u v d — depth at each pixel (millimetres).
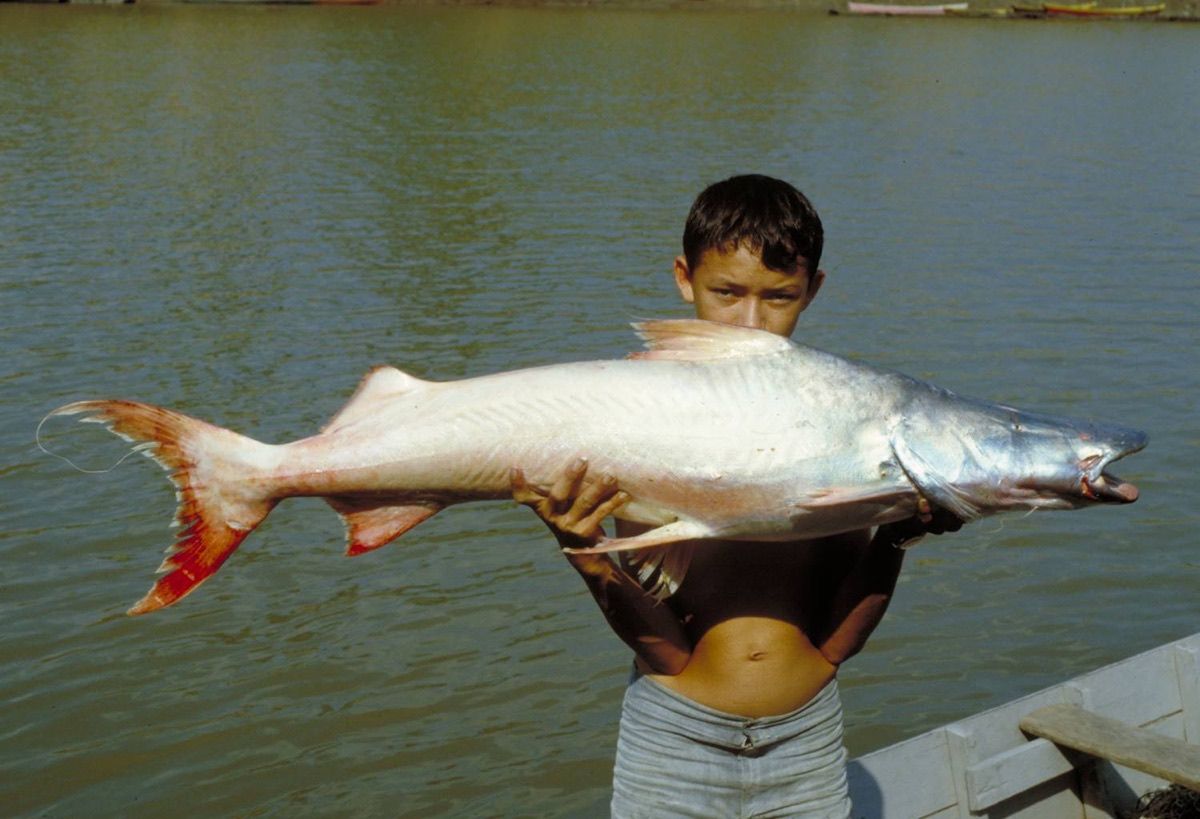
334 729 6637
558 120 24219
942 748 4773
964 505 2959
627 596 3076
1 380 10305
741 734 3184
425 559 8102
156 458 2957
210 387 10195
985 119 25812
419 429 3014
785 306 3186
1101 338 11945
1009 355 11430
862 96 28766
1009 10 53844
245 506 2994
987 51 39469
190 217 15906
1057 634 7477
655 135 22734
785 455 2941
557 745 6551
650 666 3244
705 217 3176
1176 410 10305
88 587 7668
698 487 2961
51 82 26875
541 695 6895
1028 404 10336
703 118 24891
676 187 18250
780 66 33938
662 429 2963
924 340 11742
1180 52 40656
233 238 14914
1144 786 5125
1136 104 28641
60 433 9453
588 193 17734
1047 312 12688
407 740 6574
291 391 10133
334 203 16875
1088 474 2936
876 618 3193
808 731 3232
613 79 30500
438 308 12367
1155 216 17281
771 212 3115
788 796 3236
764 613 3189
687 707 3199
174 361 10781
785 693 3193
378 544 3102
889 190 18531
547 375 3039
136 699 6809
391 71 30734
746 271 3121
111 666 7039
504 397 3021
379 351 11102
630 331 11773
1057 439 2951
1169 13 54438
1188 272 14344
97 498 8602
